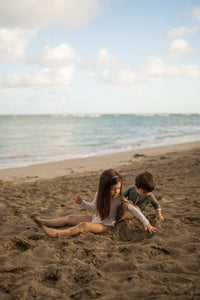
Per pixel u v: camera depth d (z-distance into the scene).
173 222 3.69
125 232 3.37
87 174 9.16
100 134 27.69
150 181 3.49
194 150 14.32
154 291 1.94
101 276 2.20
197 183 6.22
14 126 42.78
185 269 2.29
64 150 16.58
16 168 10.84
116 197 3.47
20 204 5.14
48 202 5.27
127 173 8.49
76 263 2.41
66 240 3.08
